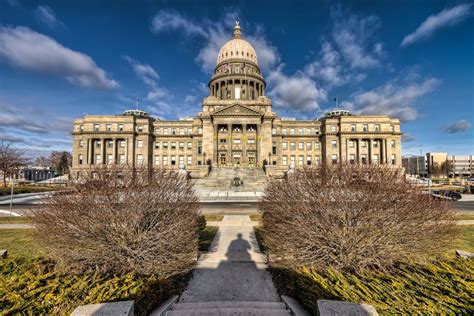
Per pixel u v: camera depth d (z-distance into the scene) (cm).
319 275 633
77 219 665
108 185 717
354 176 775
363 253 673
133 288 566
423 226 701
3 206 2608
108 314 429
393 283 568
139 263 686
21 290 527
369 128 6888
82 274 641
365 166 805
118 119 6856
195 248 939
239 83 7988
